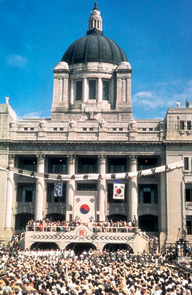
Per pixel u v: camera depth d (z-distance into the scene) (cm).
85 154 8825
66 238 7762
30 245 7788
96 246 7712
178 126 8775
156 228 8969
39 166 8831
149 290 3253
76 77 10525
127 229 7775
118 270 4381
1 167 8675
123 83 10388
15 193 8950
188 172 8606
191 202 8506
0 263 5225
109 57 10725
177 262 6844
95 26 11619
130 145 8812
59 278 3741
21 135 8912
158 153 8794
